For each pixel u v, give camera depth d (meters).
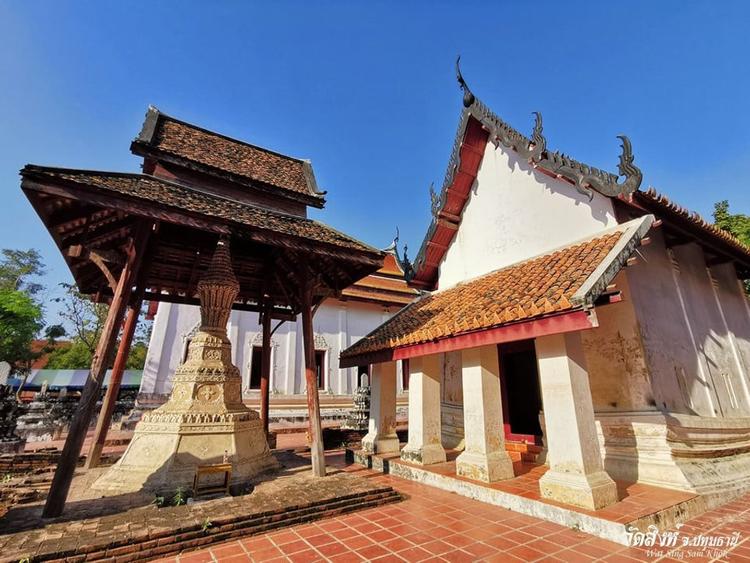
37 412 16.33
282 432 16.95
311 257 8.81
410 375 9.05
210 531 4.66
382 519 5.50
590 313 4.95
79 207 5.98
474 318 6.78
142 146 8.16
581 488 5.21
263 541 4.73
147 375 18.52
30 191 4.94
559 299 5.43
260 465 7.19
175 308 20.08
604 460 6.91
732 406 8.48
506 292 7.45
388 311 27.44
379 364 10.20
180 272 9.96
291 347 22.61
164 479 6.05
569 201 8.46
